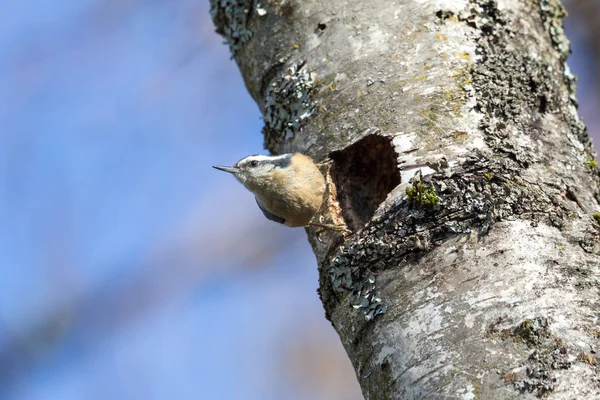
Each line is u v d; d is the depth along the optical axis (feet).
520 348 22.06
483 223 24.43
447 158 26.04
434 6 29.48
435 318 23.44
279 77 31.37
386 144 28.63
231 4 33.65
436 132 26.89
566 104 30.25
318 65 30.27
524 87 28.63
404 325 23.91
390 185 30.89
